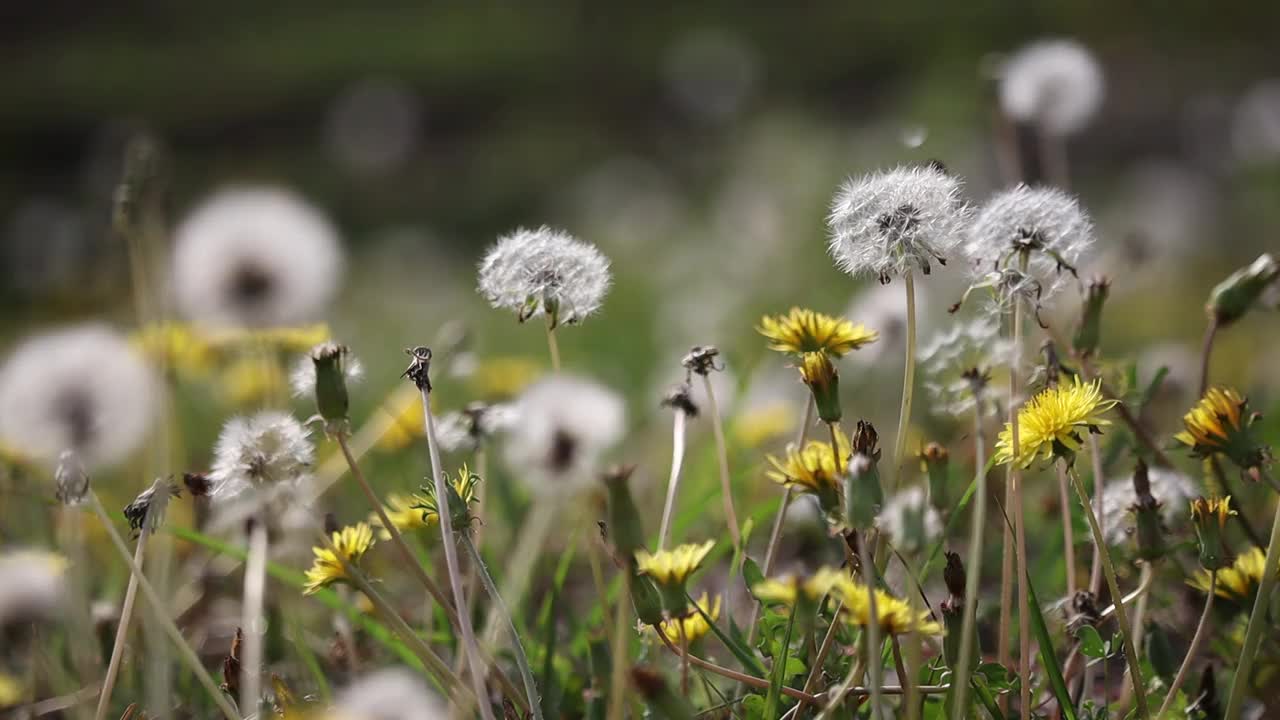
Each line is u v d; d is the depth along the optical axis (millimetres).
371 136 10055
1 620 1438
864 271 1348
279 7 21141
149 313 1587
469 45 18172
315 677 1403
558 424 1312
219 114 15555
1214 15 13867
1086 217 1337
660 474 1889
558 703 1407
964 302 1340
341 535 1351
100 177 3424
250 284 1501
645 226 5215
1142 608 1373
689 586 1417
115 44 19172
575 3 18531
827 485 1335
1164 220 4379
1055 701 1383
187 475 1366
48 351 1438
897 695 1349
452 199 10336
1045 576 1475
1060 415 1324
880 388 1865
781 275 3463
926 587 1469
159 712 1384
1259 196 4641
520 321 1356
